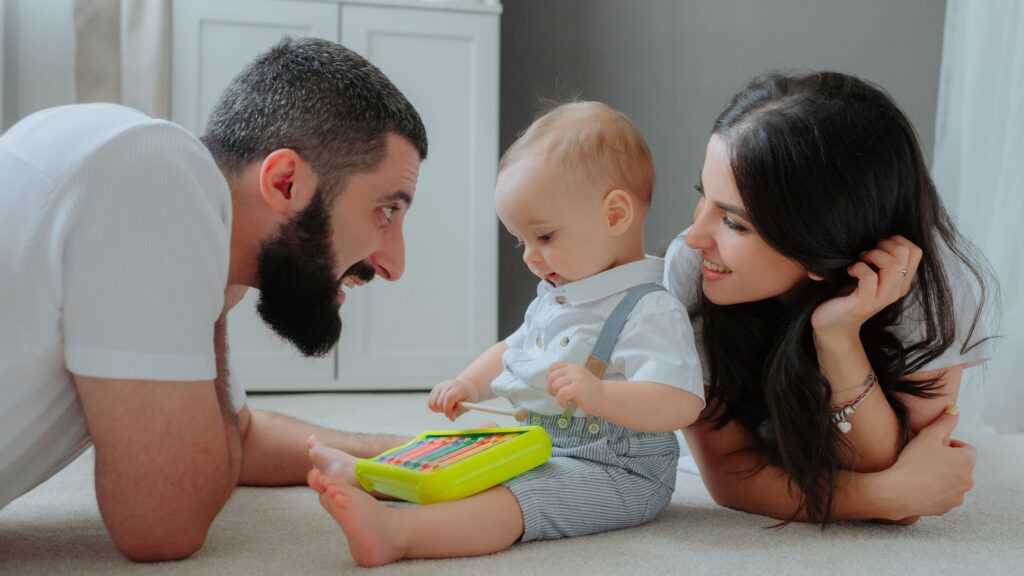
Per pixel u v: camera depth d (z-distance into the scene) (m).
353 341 2.60
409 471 0.99
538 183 1.11
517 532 1.00
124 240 0.84
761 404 1.17
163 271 0.86
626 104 2.93
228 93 1.05
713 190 1.08
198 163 0.91
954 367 1.16
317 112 1.00
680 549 1.00
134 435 0.86
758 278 1.07
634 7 2.91
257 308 1.09
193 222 0.88
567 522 1.03
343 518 0.89
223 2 2.49
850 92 1.07
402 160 1.07
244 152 1.01
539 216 1.12
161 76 2.44
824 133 1.03
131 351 0.84
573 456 1.08
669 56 2.86
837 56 2.62
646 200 1.17
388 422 2.01
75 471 1.39
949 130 2.28
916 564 0.96
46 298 0.83
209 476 0.90
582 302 1.12
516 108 3.07
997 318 1.84
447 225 2.65
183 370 0.87
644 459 1.10
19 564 0.91
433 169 2.64
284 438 1.29
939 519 1.17
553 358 1.11
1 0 2.31
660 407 1.02
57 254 0.83
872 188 1.04
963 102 2.23
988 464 1.60
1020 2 2.07
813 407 1.09
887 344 1.12
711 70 2.80
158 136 0.88
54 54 2.40
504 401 2.26
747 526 1.11
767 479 1.15
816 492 1.09
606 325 1.09
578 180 1.11
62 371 0.87
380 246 1.10
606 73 2.96
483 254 2.67
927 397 1.14
